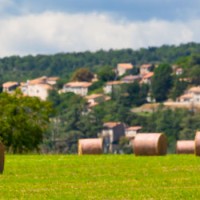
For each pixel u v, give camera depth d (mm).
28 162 152875
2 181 115875
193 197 99000
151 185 110500
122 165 142500
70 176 122750
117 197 98875
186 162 148250
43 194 101688
